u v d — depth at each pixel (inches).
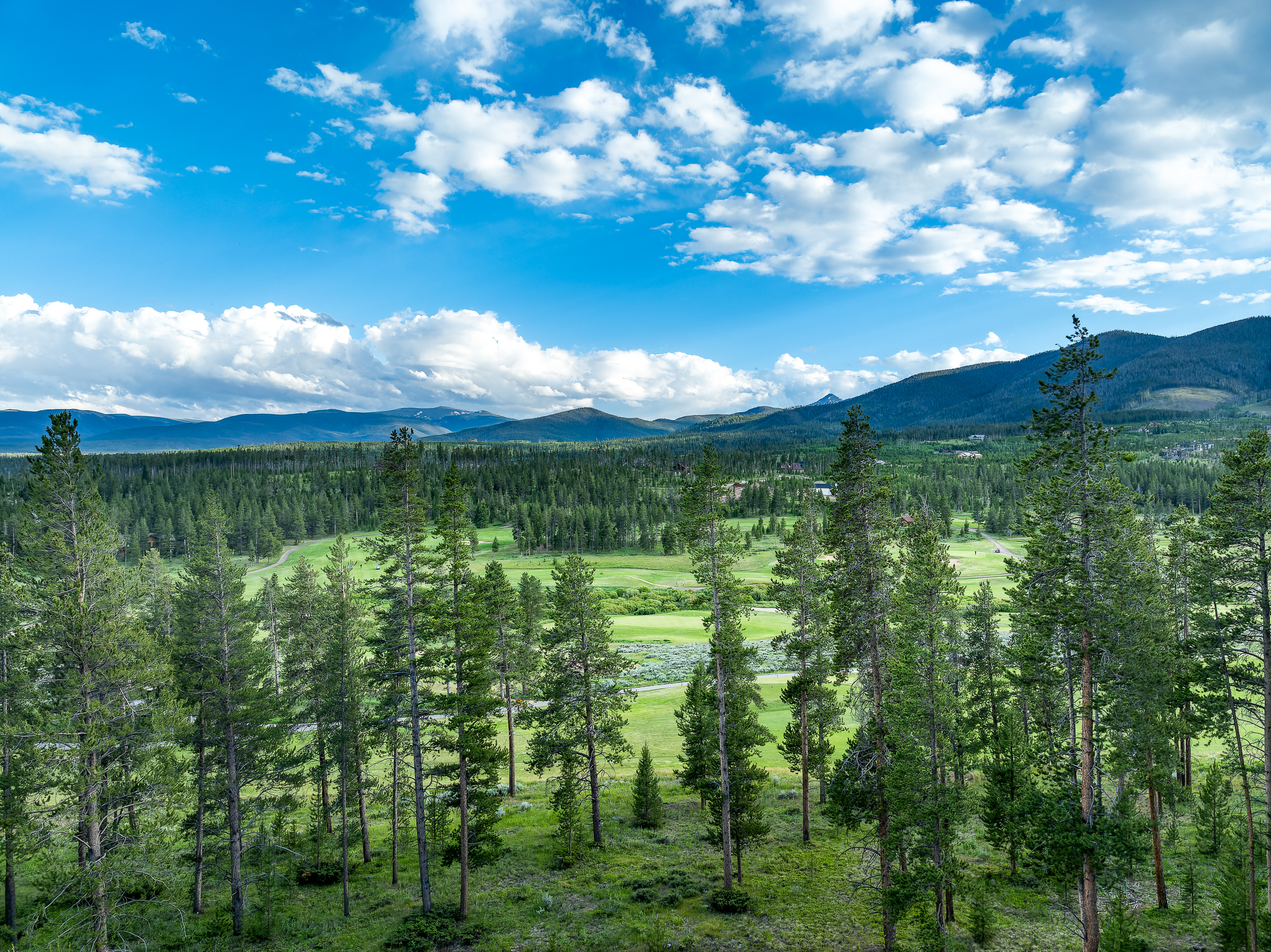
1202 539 1066.1
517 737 2276.1
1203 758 1716.3
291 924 1102.4
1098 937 828.0
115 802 948.0
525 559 6437.0
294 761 1254.9
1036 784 1046.4
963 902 1096.8
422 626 1136.2
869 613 1072.2
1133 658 839.7
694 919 1039.0
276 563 5940.0
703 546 1155.3
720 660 1139.3
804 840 1339.8
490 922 1056.8
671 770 1924.2
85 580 1016.2
